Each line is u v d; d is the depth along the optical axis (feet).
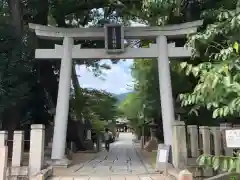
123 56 41.27
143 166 38.01
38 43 47.62
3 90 39.78
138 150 71.97
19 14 44.11
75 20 56.13
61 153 38.29
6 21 44.37
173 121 35.55
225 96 12.80
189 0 43.45
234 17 14.11
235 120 33.14
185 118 44.14
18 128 49.37
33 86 50.47
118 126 192.44
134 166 38.06
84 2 47.21
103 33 41.47
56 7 48.57
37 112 55.77
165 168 30.25
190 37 17.94
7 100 41.24
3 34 42.24
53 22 59.00
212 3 39.45
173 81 46.06
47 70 52.85
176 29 40.96
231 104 12.21
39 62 49.83
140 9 45.09
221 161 13.10
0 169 25.76
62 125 39.22
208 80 12.47
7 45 42.37
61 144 38.68
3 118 46.78
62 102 39.86
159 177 29.19
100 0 46.55
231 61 13.39
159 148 33.12
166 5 33.55
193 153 32.27
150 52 41.32
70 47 41.32
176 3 34.14
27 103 51.70
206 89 12.80
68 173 32.07
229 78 12.20
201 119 42.55
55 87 54.90
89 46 53.88
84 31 41.45
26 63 43.86
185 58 42.32
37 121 57.16
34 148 30.27
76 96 67.62
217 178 21.30
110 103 93.97
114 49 40.24
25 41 45.52
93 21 57.11
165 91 40.01
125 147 86.12
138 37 42.04
